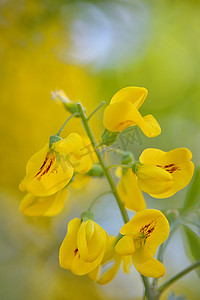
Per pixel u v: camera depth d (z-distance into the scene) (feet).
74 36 1.71
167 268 1.75
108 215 1.77
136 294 1.69
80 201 1.75
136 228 0.98
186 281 1.74
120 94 1.01
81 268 0.99
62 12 1.68
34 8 1.63
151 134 0.99
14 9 1.62
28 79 1.61
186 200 1.11
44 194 0.98
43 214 1.06
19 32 1.62
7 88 1.58
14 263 1.62
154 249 0.99
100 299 1.62
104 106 1.81
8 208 1.67
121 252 0.97
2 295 1.54
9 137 1.59
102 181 1.75
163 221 0.98
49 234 1.70
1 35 1.60
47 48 1.65
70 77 1.68
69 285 1.61
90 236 0.98
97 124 1.68
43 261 1.66
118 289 1.67
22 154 1.61
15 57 1.61
